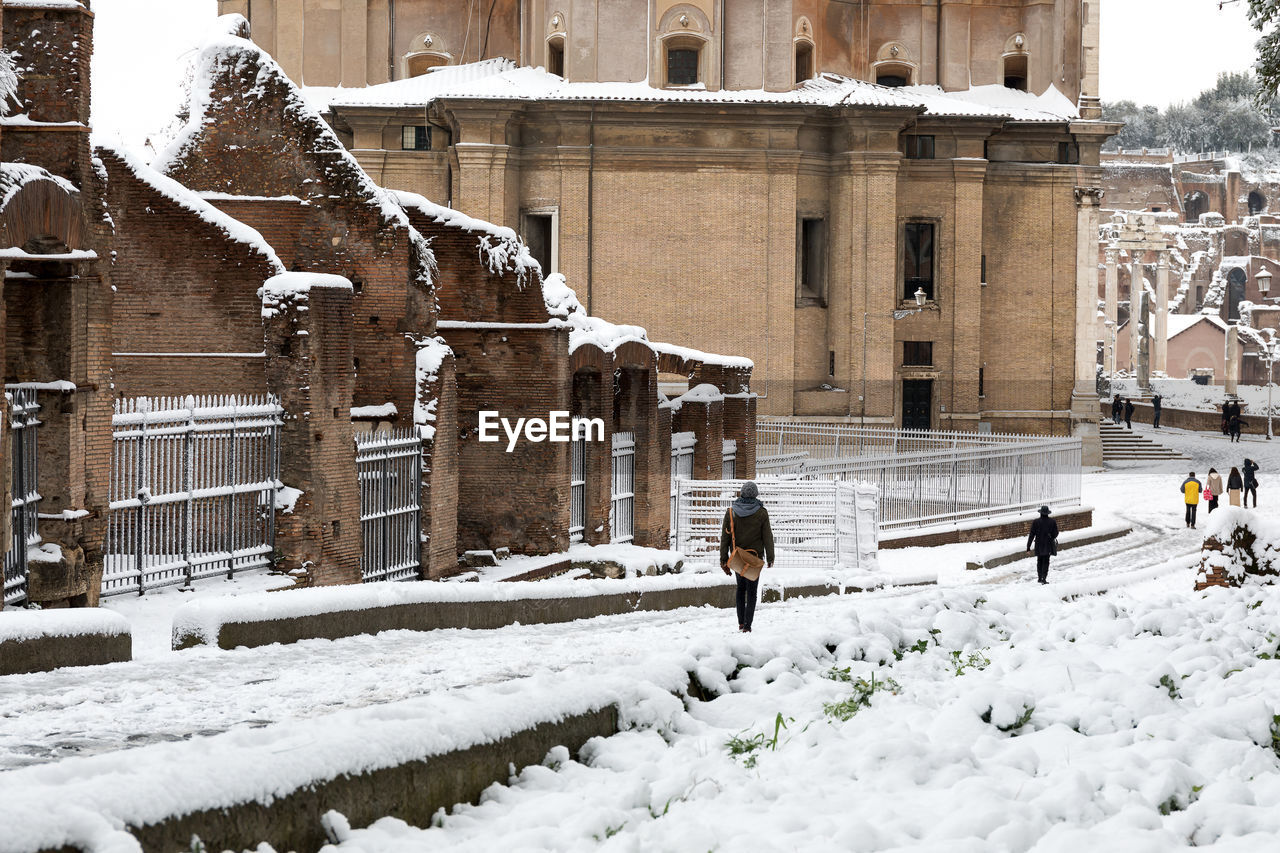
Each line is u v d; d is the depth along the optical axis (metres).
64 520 29.38
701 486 60.00
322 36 103.56
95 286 30.36
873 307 95.94
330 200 41.38
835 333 97.00
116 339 38.53
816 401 96.31
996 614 25.03
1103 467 105.88
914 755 13.38
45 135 29.69
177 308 38.44
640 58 95.19
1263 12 45.56
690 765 13.43
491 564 45.78
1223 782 12.41
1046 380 103.12
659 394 57.12
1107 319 182.12
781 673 17.66
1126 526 75.62
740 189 94.69
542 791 12.94
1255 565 37.69
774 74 95.44
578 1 95.06
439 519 42.25
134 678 20.12
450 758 12.27
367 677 20.45
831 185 97.12
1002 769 13.10
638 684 15.36
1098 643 22.30
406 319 41.69
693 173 94.56
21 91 29.77
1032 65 104.69
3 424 26.98
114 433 31.44
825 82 98.56
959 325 100.31
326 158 41.41
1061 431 103.31
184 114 42.78
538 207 94.75
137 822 9.38
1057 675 17.55
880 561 64.56
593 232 94.56
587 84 95.12
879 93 97.62
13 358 29.50
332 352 36.59
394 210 41.59
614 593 36.81
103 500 30.64
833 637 20.55
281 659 22.84
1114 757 13.43
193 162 41.78
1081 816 11.71
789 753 14.13
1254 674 18.23
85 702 17.81
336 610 26.31
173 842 9.58
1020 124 101.44
